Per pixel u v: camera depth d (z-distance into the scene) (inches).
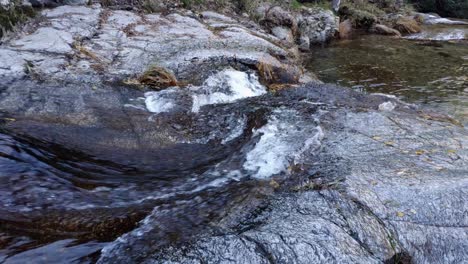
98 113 169.5
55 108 166.1
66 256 96.1
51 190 116.9
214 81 219.1
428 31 526.6
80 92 183.8
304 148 148.0
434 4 743.7
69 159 135.8
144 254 95.2
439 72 327.9
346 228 103.9
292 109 190.2
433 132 164.6
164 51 241.4
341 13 561.3
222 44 262.5
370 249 100.8
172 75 212.1
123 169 139.3
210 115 185.0
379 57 381.7
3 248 95.3
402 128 167.2
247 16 390.3
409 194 117.3
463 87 287.3
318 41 450.3
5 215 104.9
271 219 106.7
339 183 120.5
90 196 119.4
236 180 134.0
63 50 219.0
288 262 92.3
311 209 110.3
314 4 559.5
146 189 128.5
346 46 438.0
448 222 112.2
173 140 162.2
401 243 105.6
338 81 300.7
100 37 252.4
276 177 132.9
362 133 161.3
